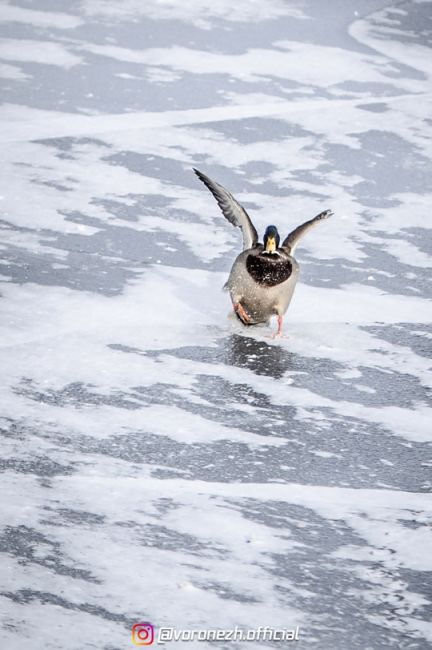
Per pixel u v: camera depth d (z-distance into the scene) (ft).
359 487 33.96
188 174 62.69
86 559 28.89
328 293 49.19
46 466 33.58
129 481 33.12
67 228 54.08
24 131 66.90
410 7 103.50
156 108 72.38
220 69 80.48
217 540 30.27
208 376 40.70
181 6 95.71
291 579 28.71
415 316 47.52
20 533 29.86
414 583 28.94
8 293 46.21
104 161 63.46
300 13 97.25
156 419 37.14
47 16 89.86
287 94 76.95
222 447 35.68
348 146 68.74
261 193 60.75
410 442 36.99
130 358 41.52
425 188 63.31
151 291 47.75
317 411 38.73
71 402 37.81
